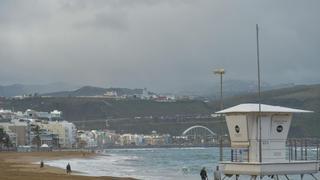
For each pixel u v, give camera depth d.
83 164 196.88
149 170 151.12
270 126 42.50
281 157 42.78
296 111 42.47
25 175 85.44
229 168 43.12
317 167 43.56
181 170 148.00
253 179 43.16
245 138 42.44
